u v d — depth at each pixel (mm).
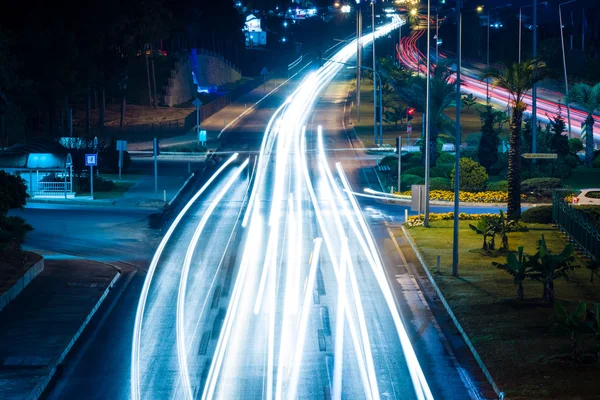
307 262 34812
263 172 64812
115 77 97562
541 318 25422
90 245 39000
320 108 109938
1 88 75312
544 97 114750
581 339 23062
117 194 54500
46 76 81562
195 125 96875
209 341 24188
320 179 61656
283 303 28281
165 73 122438
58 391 20312
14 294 29094
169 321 26391
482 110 103688
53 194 53688
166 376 21234
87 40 87625
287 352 23016
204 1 165875
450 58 175125
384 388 20125
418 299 29062
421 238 40031
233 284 31156
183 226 43781
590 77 122125
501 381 19969
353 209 49562
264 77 143000
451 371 21359
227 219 45719
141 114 107500
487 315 26000
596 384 19453
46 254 37031
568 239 39750
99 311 27797
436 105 62906
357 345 23594
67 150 60719
